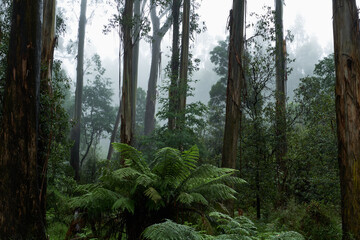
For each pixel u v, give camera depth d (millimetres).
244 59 12438
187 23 15984
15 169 4980
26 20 5348
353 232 6199
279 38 18297
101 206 4906
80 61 26047
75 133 23781
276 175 11742
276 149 11914
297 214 7961
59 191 11641
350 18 6867
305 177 12203
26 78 5230
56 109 7195
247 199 10641
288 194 12039
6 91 5211
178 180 5504
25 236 4859
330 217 7059
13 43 5289
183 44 15695
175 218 5148
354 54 6758
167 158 5188
